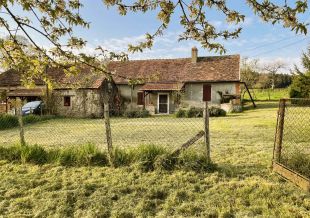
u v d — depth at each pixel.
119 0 3.17
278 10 2.73
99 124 17.81
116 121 20.00
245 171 6.25
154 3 3.17
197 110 22.14
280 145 6.27
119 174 6.09
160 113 28.36
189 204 4.65
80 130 14.80
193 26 3.20
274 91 55.00
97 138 11.63
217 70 28.28
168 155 6.52
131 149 7.09
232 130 12.93
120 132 13.46
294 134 10.12
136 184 5.52
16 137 12.74
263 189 5.14
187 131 13.16
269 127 13.60
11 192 5.21
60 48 3.34
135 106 29.41
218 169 6.31
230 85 27.11
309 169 5.88
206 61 29.98
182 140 10.50
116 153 6.88
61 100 26.75
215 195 4.99
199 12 3.10
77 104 26.36
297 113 13.53
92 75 3.94
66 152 7.15
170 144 9.61
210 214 4.34
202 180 5.70
